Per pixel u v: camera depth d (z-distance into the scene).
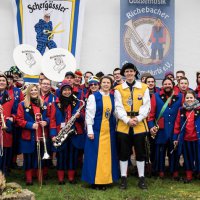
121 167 6.07
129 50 9.53
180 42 9.57
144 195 5.72
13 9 9.40
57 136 6.08
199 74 7.07
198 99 6.92
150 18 9.50
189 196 5.70
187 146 6.37
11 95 6.52
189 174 6.43
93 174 5.95
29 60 7.89
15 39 9.41
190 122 6.32
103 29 9.52
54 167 7.50
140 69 9.56
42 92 6.75
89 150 6.02
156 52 9.54
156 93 6.64
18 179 6.62
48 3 9.45
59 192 5.85
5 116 6.23
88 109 6.02
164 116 6.51
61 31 9.49
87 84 7.63
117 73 7.50
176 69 9.58
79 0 9.44
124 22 9.49
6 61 9.49
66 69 7.60
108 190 5.97
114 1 9.50
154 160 6.67
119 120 6.07
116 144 6.14
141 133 5.98
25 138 6.17
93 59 9.56
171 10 9.48
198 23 9.54
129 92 6.02
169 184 6.33
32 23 9.45
